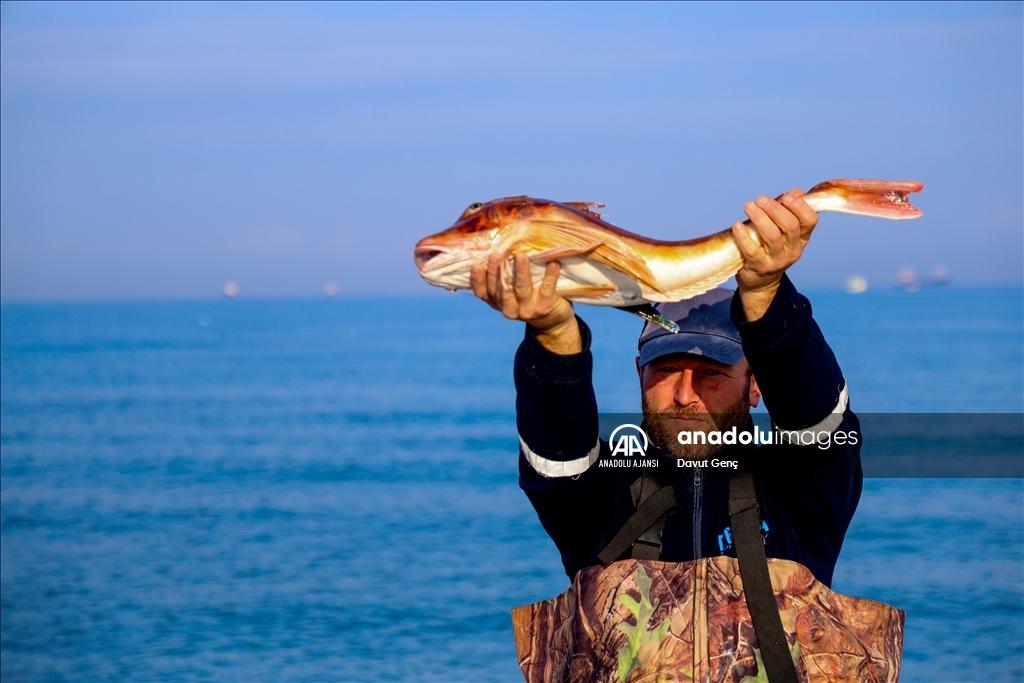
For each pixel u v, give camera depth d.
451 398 47.56
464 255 2.57
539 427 2.84
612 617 2.82
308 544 17.72
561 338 2.77
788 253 2.54
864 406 33.06
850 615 2.84
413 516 19.77
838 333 81.81
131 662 11.60
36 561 17.05
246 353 91.75
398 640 12.17
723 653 2.72
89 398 52.34
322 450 30.84
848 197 2.57
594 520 3.00
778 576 2.77
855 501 2.93
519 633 3.18
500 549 16.62
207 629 12.85
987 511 17.80
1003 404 33.06
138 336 131.88
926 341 70.06
